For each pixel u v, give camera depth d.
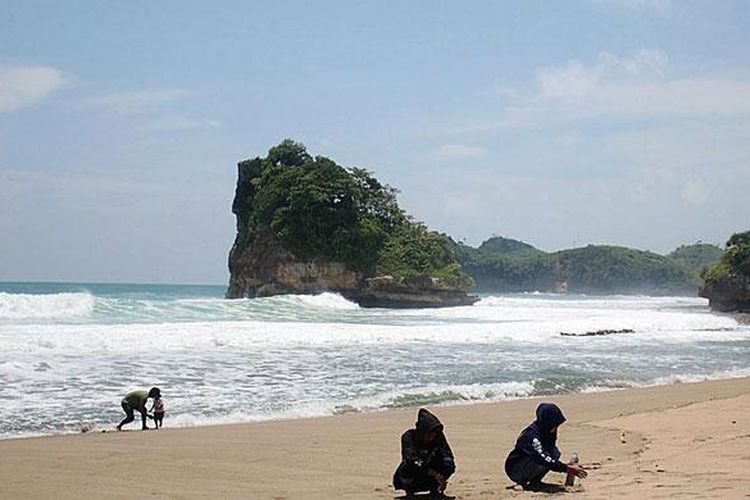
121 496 7.94
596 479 8.09
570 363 24.77
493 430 12.65
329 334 30.11
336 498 7.73
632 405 16.03
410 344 29.38
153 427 13.72
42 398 16.20
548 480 8.32
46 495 8.02
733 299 75.88
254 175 94.06
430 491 7.75
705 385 20.19
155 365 21.27
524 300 114.38
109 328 27.95
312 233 82.00
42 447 11.26
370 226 83.00
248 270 88.44
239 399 16.73
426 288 79.88
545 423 8.05
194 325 30.55
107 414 14.78
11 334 25.20
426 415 7.86
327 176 83.50
